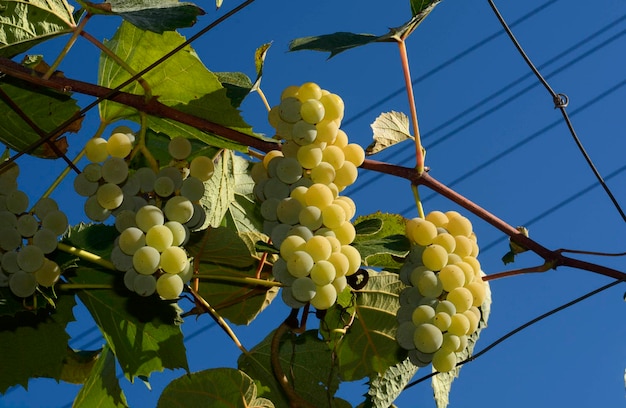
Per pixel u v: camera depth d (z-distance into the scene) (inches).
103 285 46.6
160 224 41.5
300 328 46.9
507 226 46.3
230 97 47.2
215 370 45.9
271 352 46.9
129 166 47.0
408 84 45.9
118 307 47.1
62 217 42.4
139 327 47.0
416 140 45.9
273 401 48.1
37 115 47.1
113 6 44.0
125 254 41.3
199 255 47.7
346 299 47.1
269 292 50.3
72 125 47.7
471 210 46.1
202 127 45.4
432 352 42.6
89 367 51.6
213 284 49.4
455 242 44.5
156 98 45.2
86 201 42.4
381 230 48.0
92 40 44.2
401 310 43.9
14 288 41.8
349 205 43.4
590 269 46.3
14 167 43.2
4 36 44.6
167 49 45.6
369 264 48.9
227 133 45.5
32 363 46.9
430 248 43.6
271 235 42.8
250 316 50.5
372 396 47.3
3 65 43.7
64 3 45.0
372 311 48.8
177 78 45.4
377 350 48.9
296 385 47.5
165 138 49.3
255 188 44.3
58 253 43.8
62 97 46.7
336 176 44.1
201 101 45.4
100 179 42.4
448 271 43.3
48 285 42.3
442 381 48.3
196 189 42.6
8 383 46.7
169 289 41.0
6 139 47.9
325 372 47.5
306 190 42.8
